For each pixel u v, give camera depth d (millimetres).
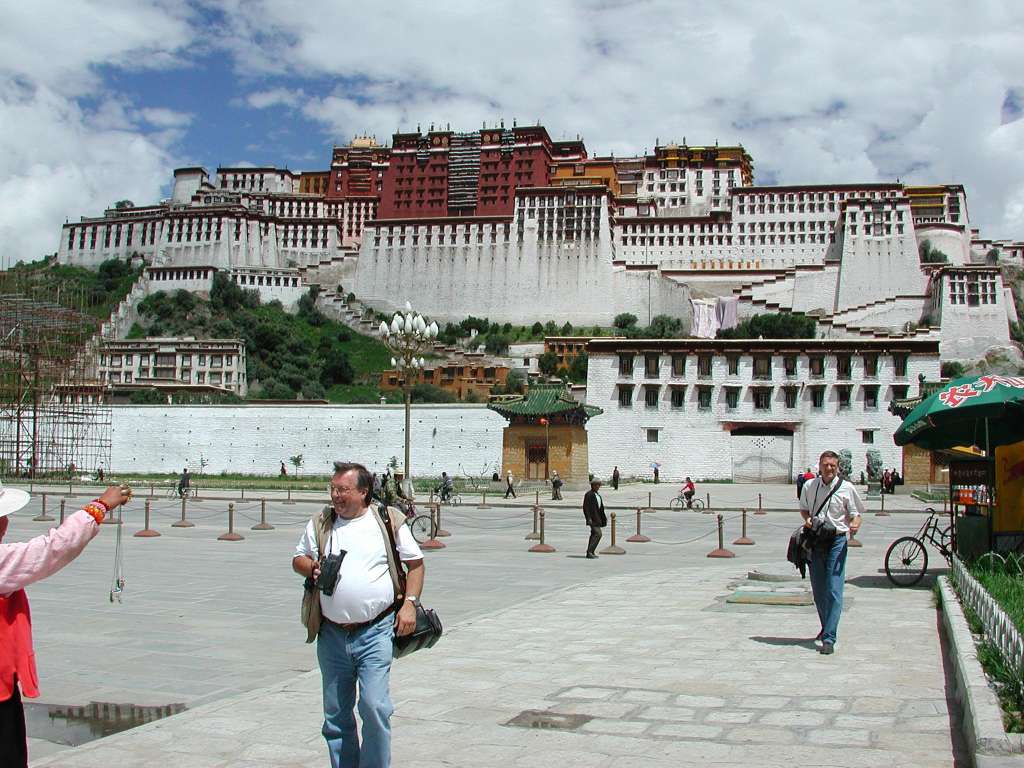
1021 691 8836
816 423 87250
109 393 109812
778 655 13055
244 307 182625
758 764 8547
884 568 21984
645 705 10656
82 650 14133
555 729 9812
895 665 12312
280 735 9727
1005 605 13242
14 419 87688
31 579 6305
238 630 15719
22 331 87000
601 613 16875
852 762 8523
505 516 48062
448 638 14664
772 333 156625
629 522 44406
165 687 12000
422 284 190500
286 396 146250
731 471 87625
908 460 77750
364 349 176625
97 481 77562
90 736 9984
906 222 176375
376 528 8172
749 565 24891
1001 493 19281
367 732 7707
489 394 145375
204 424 93500
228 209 195875
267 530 37500
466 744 9359
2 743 6336
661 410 88875
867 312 167875
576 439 75250
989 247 198500
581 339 157125
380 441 89938
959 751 8758
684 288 177250
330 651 7973
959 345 163125
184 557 27031
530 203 188250
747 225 189625
